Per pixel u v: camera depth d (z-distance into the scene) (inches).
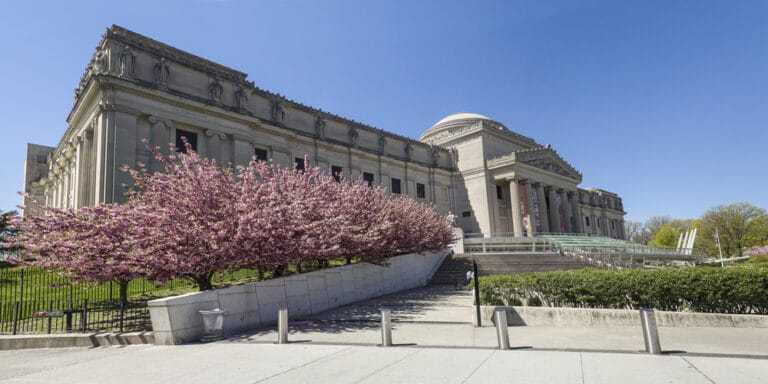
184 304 501.0
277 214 629.6
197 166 653.3
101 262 539.8
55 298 725.9
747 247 3164.4
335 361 364.8
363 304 820.0
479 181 2522.1
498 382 283.3
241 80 1583.4
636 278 540.7
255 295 614.2
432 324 576.1
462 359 358.0
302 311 706.8
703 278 515.5
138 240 558.6
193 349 446.3
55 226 569.6
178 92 1358.3
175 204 602.9
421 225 1232.2
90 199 1300.4
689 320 497.7
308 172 896.3
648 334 366.0
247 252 610.9
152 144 1285.7
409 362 351.9
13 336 503.2
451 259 1443.2
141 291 807.1
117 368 365.1
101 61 1269.7
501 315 404.2
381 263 988.6
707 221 3474.4
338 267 840.9
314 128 1930.4
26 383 327.0
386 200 1227.9
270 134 1680.6
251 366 354.9
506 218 2625.5
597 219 4153.5
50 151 2738.7
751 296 492.1
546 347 402.0
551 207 2775.6
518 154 2448.3
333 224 762.8
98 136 1221.1
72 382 324.5
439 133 3125.0
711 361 328.8
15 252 612.1
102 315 627.2
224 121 1488.7
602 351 372.5
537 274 608.1
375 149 2242.9
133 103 1258.0
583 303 564.4
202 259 582.2
